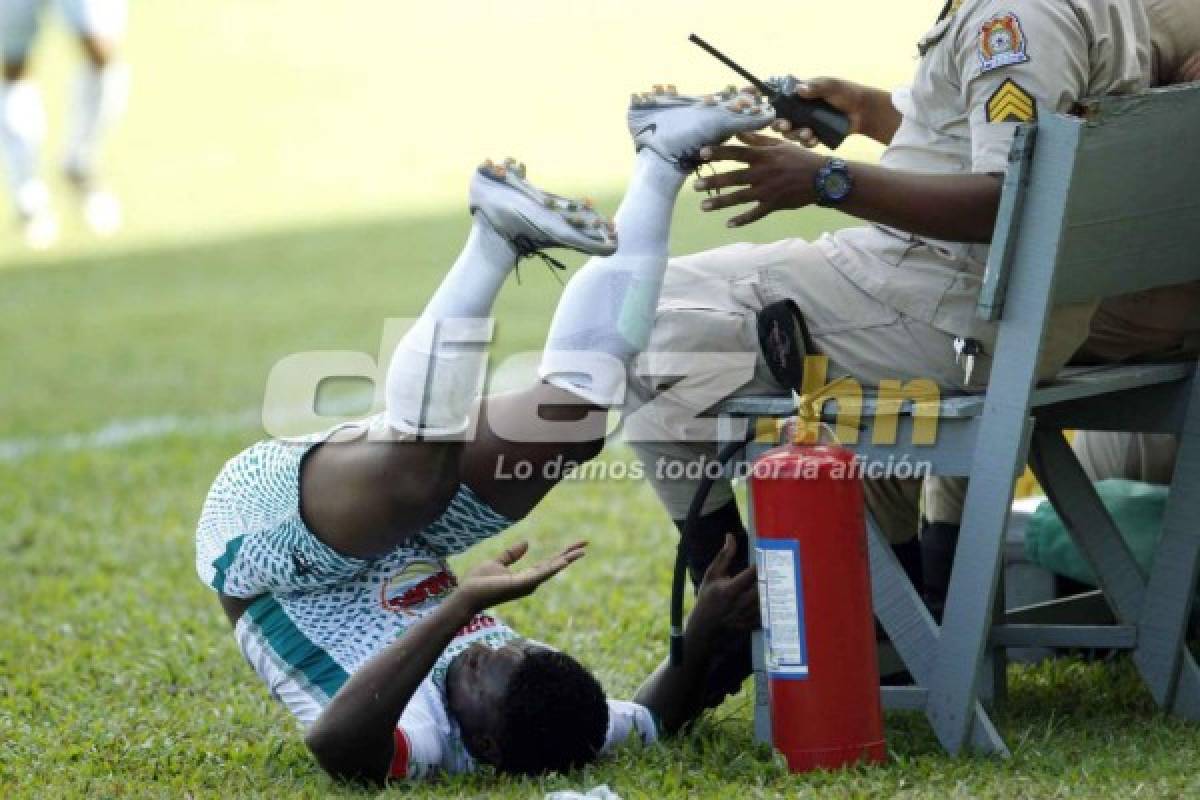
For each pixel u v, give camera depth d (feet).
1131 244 44.62
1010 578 60.18
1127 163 43.24
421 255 162.09
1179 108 43.78
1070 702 51.78
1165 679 48.75
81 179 191.72
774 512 42.63
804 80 51.39
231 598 49.03
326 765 44.47
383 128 225.76
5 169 216.95
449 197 188.55
